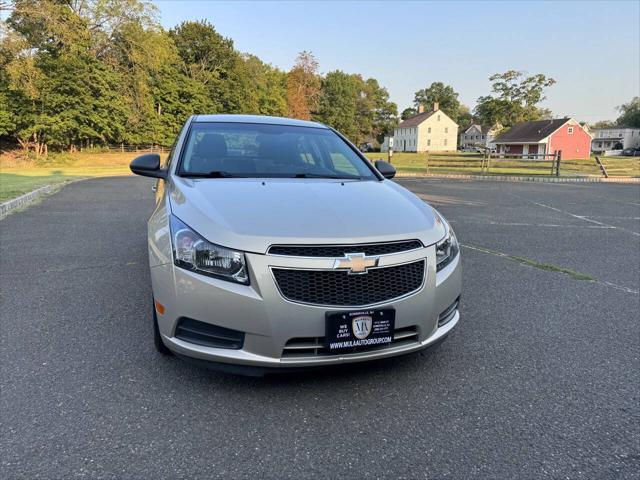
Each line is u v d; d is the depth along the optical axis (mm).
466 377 2609
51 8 31125
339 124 81000
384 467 1858
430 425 2150
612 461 1925
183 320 2199
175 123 46875
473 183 17891
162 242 2328
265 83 61938
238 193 2580
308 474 1806
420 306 2299
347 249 2174
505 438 2066
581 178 21094
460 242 6418
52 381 2443
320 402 2312
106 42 37062
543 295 4117
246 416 2178
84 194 11359
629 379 2625
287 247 2111
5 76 30516
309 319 2098
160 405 2248
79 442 1956
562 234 7117
